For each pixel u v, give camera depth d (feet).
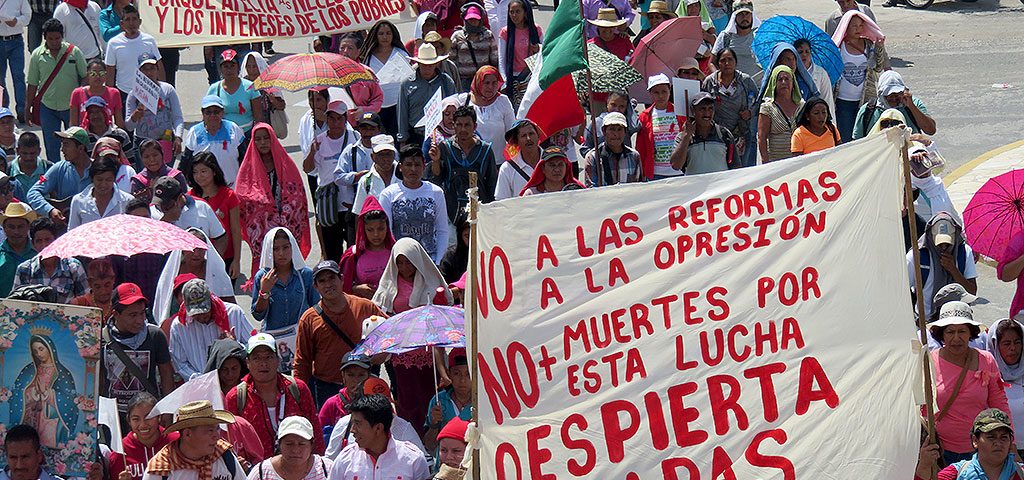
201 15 122.11
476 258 48.57
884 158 48.19
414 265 81.76
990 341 74.13
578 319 48.88
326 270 77.25
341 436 68.69
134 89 117.08
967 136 142.72
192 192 101.24
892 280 48.03
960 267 86.48
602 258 48.91
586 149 113.80
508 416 48.80
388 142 97.76
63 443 59.82
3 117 113.80
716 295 48.70
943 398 68.33
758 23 154.51
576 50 93.09
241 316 79.25
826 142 108.06
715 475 48.26
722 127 106.32
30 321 59.47
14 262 89.04
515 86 127.54
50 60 130.21
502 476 48.73
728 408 48.37
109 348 73.61
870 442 47.78
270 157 104.32
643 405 48.60
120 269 88.43
